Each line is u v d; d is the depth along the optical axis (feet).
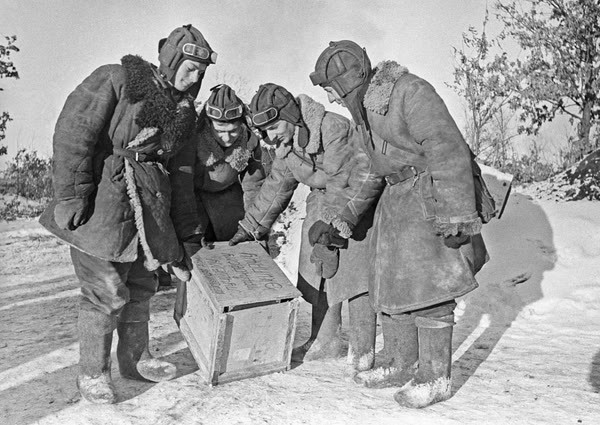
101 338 13.02
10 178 53.47
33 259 32.81
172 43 12.78
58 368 15.24
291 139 14.25
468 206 11.89
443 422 12.11
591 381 14.03
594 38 44.39
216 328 13.60
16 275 29.07
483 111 47.62
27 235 39.68
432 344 12.86
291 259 23.65
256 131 15.79
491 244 22.71
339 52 12.50
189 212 14.61
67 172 12.03
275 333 14.39
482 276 21.12
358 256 14.60
